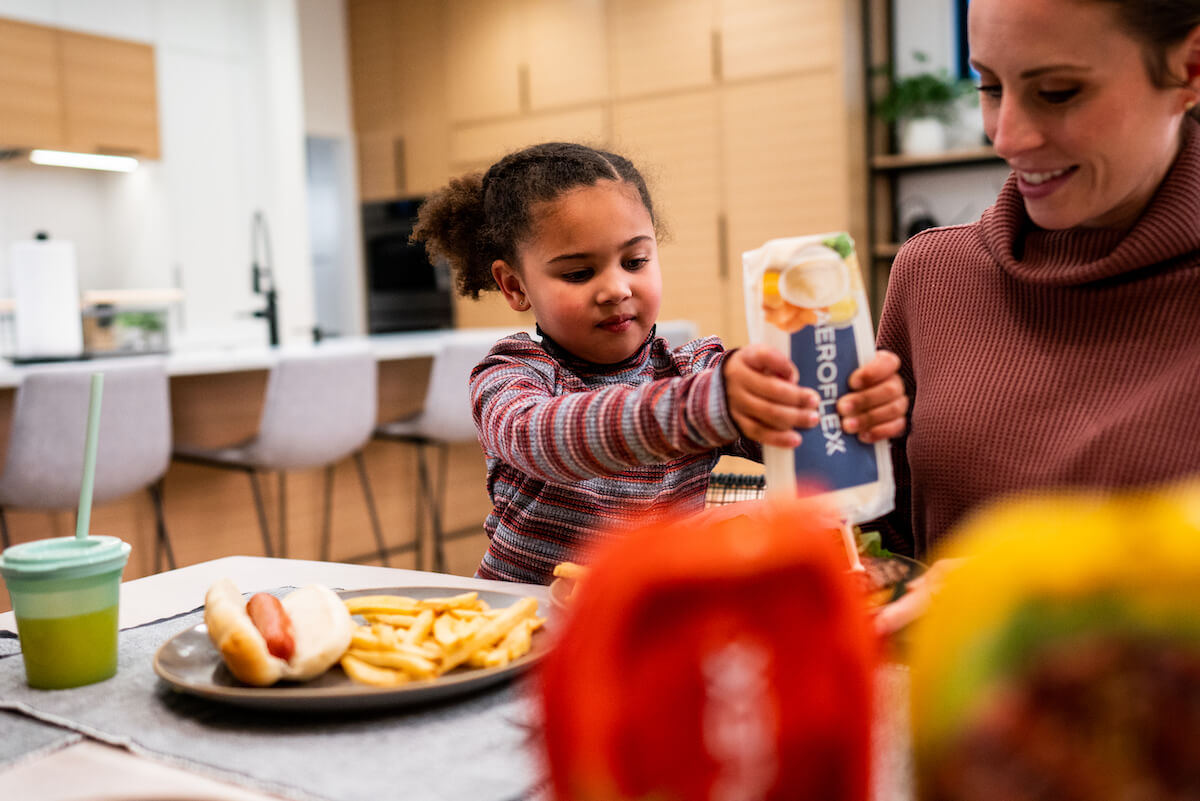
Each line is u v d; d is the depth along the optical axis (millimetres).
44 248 2680
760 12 4684
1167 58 718
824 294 625
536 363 1102
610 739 261
